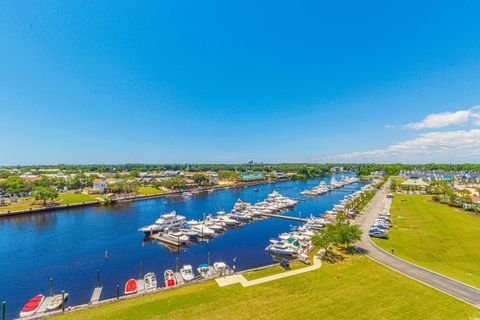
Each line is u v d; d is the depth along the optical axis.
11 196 141.12
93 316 31.16
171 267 54.03
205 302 33.84
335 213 103.69
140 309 32.50
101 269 53.03
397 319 28.98
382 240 62.19
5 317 36.31
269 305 32.62
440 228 68.12
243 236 79.38
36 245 69.38
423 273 42.03
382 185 197.25
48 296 41.59
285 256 60.00
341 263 47.72
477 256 50.03
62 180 180.38
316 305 32.31
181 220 90.19
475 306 31.50
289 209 124.00
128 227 89.12
